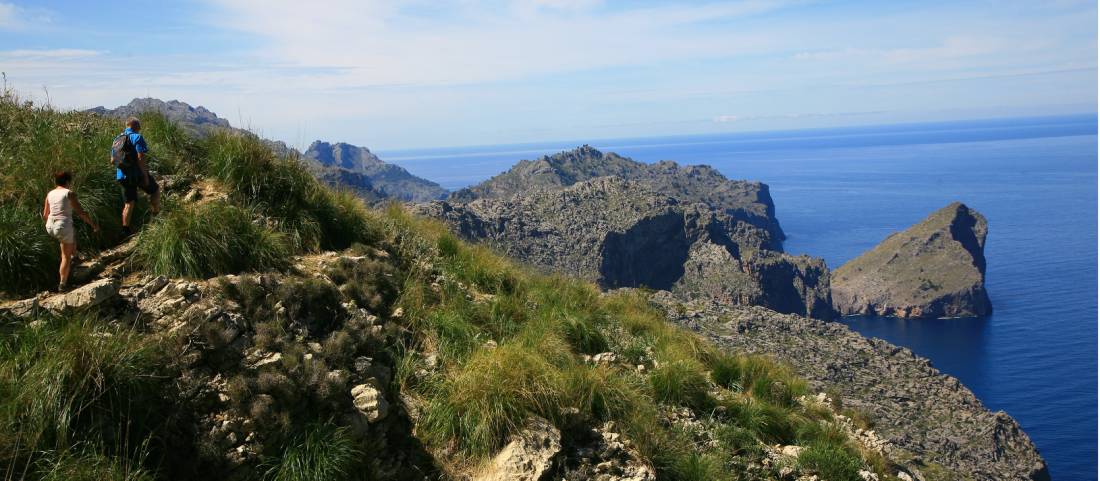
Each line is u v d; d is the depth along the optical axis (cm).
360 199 1644
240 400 784
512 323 1317
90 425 705
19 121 1286
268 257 1095
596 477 927
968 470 3850
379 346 1030
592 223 19550
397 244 1509
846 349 5875
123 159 1038
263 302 973
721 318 5244
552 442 947
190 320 846
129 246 1028
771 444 1248
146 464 716
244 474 750
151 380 753
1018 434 5172
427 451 922
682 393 1273
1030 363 16962
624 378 1202
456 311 1254
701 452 1101
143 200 1125
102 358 730
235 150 1295
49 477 655
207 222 1052
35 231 942
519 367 1025
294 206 1309
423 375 1038
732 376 1554
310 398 836
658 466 1007
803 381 1731
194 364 805
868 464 1313
